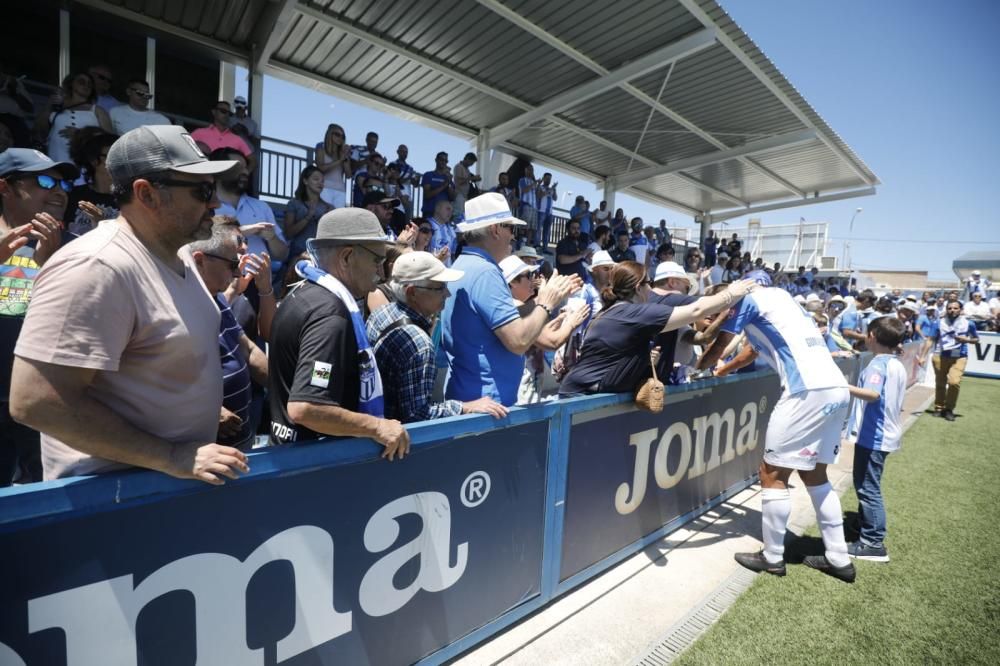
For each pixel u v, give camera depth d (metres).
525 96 8.97
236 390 2.05
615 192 13.59
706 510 3.59
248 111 7.20
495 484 2.08
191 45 6.92
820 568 2.97
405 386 1.88
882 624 2.47
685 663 2.14
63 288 1.07
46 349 1.05
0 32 5.84
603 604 2.53
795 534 3.46
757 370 4.06
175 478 1.24
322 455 1.51
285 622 1.50
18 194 2.14
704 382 3.31
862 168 12.15
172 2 6.08
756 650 2.24
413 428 1.73
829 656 2.23
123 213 1.27
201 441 1.41
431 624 1.92
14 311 2.04
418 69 7.93
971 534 3.51
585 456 2.50
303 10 6.32
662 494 3.12
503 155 11.59
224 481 1.32
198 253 1.95
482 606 2.11
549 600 2.45
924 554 3.22
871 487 3.16
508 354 2.32
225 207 4.00
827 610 2.57
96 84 4.97
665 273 3.55
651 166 12.67
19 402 1.05
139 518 1.21
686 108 9.33
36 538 1.07
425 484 1.82
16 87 5.01
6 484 2.09
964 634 2.41
